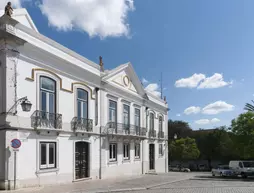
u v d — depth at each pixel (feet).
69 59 63.41
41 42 55.83
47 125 55.21
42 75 55.36
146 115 104.22
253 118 115.75
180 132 210.38
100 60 77.20
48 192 45.16
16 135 48.44
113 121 81.30
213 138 184.44
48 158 55.62
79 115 66.33
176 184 64.18
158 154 114.21
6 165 46.39
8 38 48.14
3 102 47.57
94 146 70.85
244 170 91.04
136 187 54.75
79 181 63.57
